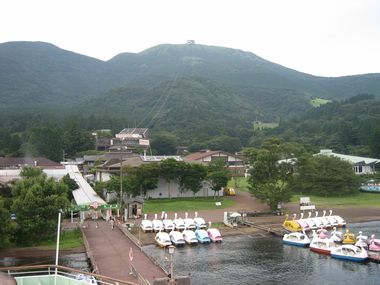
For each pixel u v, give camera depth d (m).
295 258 61.56
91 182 128.75
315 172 119.19
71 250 64.25
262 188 96.25
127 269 48.75
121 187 89.44
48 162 140.00
